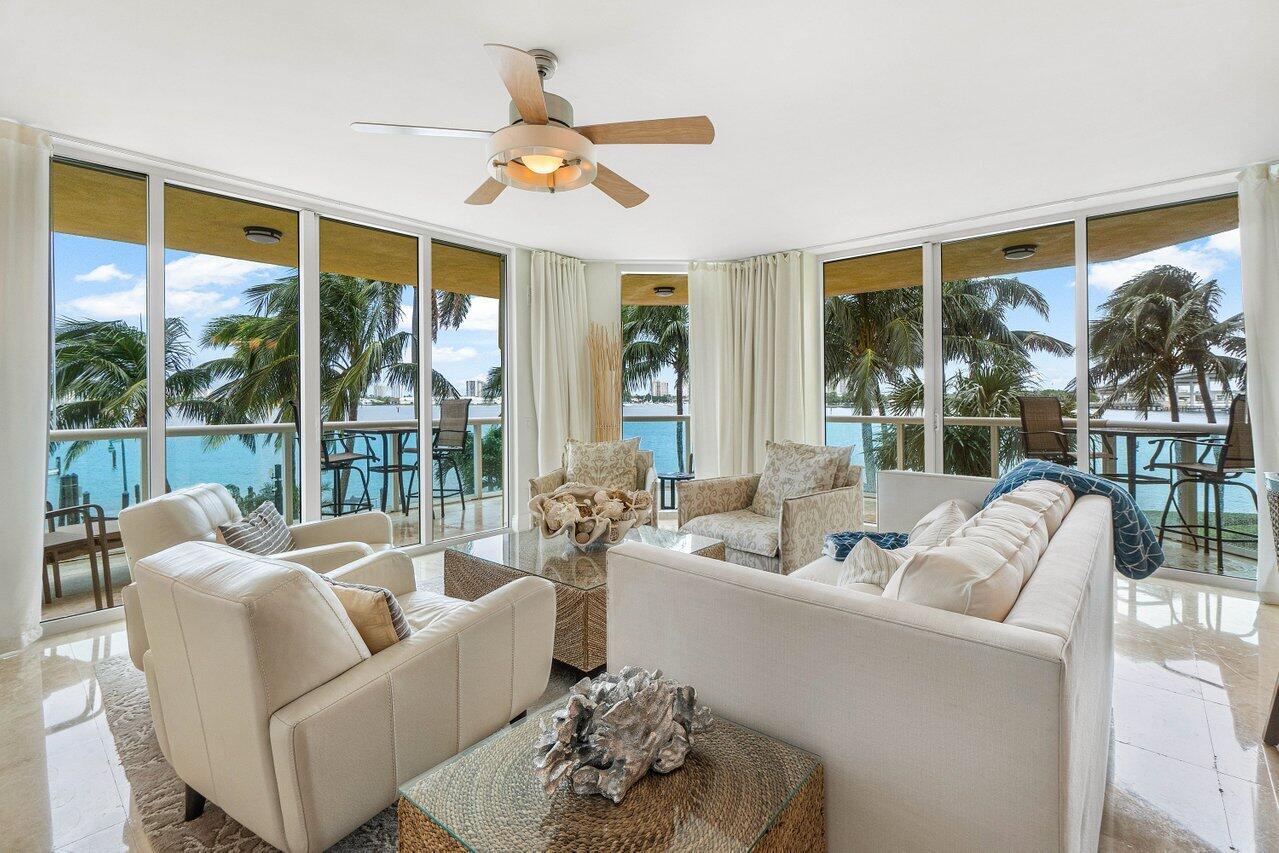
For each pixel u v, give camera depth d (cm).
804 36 214
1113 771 188
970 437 454
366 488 421
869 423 505
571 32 211
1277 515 195
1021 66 234
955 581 116
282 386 379
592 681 121
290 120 275
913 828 113
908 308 485
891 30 211
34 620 281
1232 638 286
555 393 520
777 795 106
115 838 161
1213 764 191
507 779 110
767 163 327
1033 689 98
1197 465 370
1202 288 367
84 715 222
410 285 447
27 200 276
